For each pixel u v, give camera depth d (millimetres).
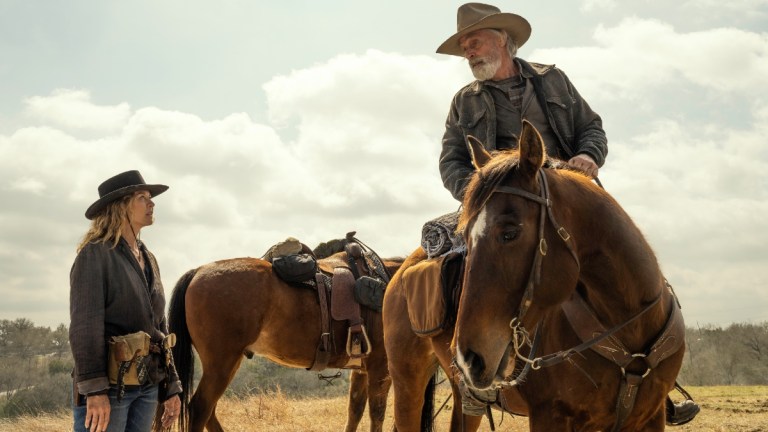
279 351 7586
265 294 7344
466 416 4754
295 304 7523
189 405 7090
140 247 3889
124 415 3506
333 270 7910
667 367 3557
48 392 22141
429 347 5078
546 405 3602
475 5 4762
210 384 7086
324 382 20969
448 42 4816
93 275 3492
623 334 3410
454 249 4613
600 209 3297
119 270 3600
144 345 3498
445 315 4473
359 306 7660
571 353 3459
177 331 7168
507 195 3020
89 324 3400
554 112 4590
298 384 20734
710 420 9188
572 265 3076
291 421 9859
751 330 32750
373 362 7656
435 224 4855
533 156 3029
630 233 3359
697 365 29672
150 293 3814
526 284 2934
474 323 2850
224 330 7129
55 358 37094
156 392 3705
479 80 4746
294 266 7547
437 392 11719
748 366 31438
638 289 3363
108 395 3451
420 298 4766
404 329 5137
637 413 3539
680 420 4348
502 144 4680
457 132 4891
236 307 7172
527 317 2961
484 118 4695
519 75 4703
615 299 3363
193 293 7180
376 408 7602
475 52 4645
